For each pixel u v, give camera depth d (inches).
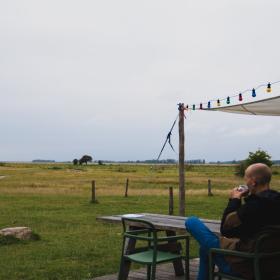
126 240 242.5
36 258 329.4
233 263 166.9
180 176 474.6
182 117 458.0
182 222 230.4
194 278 247.3
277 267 162.2
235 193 167.8
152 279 202.7
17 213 654.5
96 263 311.6
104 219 248.5
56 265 305.1
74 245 383.9
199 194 1030.4
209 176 2149.4
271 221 158.7
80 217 605.3
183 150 469.7
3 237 391.5
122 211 691.4
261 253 158.9
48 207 742.5
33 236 410.9
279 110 317.1
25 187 1285.7
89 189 1226.0
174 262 252.2
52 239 415.5
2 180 1763.0
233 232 161.3
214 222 234.4
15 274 280.1
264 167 165.5
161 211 700.7
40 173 2689.5
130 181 1701.5
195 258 308.8
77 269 292.7
